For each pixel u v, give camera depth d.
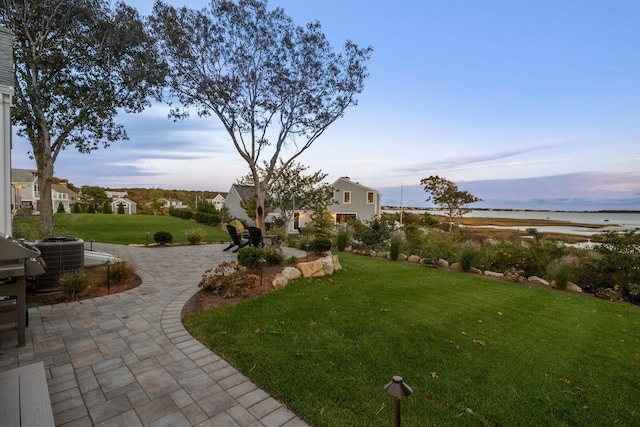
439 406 2.43
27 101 9.45
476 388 2.73
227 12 8.66
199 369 2.85
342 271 7.55
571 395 2.70
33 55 9.12
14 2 9.12
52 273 4.95
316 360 3.08
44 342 3.29
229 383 2.63
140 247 10.67
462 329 4.16
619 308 6.03
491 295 6.19
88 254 6.75
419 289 6.23
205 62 9.16
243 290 5.17
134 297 4.94
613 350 3.77
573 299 6.51
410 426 2.18
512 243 10.62
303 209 19.36
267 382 2.65
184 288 5.55
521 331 4.24
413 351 3.40
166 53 9.07
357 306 4.86
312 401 2.42
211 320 4.00
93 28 10.18
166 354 3.12
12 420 1.52
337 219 29.33
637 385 2.94
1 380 1.91
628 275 7.50
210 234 17.48
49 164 9.82
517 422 2.30
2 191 4.23
